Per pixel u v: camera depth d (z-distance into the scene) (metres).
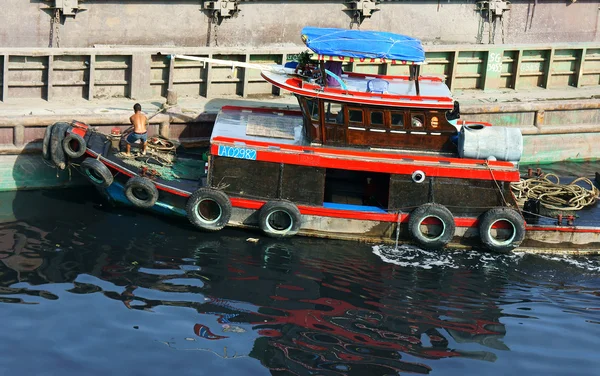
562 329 12.11
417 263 14.05
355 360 11.05
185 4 18.84
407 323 12.09
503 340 11.76
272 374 10.62
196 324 11.67
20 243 13.65
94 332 11.27
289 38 20.11
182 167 15.55
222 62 15.42
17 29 17.56
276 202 14.38
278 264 13.66
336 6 20.28
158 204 14.80
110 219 14.87
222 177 14.41
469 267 14.02
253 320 11.89
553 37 22.67
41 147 15.85
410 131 14.46
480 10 21.53
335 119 14.46
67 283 12.51
